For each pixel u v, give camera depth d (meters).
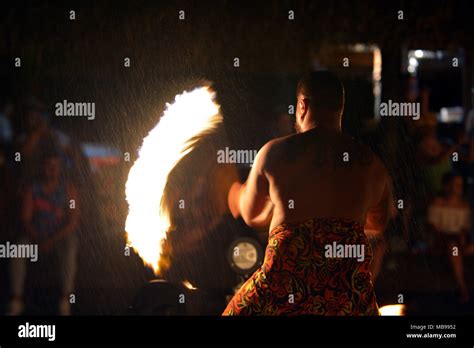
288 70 8.38
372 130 7.46
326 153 3.13
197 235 4.99
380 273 6.68
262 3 8.30
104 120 7.67
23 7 8.12
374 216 3.29
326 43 8.46
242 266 4.75
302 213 3.05
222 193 5.12
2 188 6.13
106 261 6.55
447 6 8.09
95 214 6.64
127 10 8.27
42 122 6.16
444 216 6.99
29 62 8.12
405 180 7.18
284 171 3.10
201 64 8.23
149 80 8.03
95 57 8.16
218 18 8.30
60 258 6.02
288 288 2.98
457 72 8.38
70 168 6.23
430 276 6.68
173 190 5.06
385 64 8.01
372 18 8.22
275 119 7.07
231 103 7.83
